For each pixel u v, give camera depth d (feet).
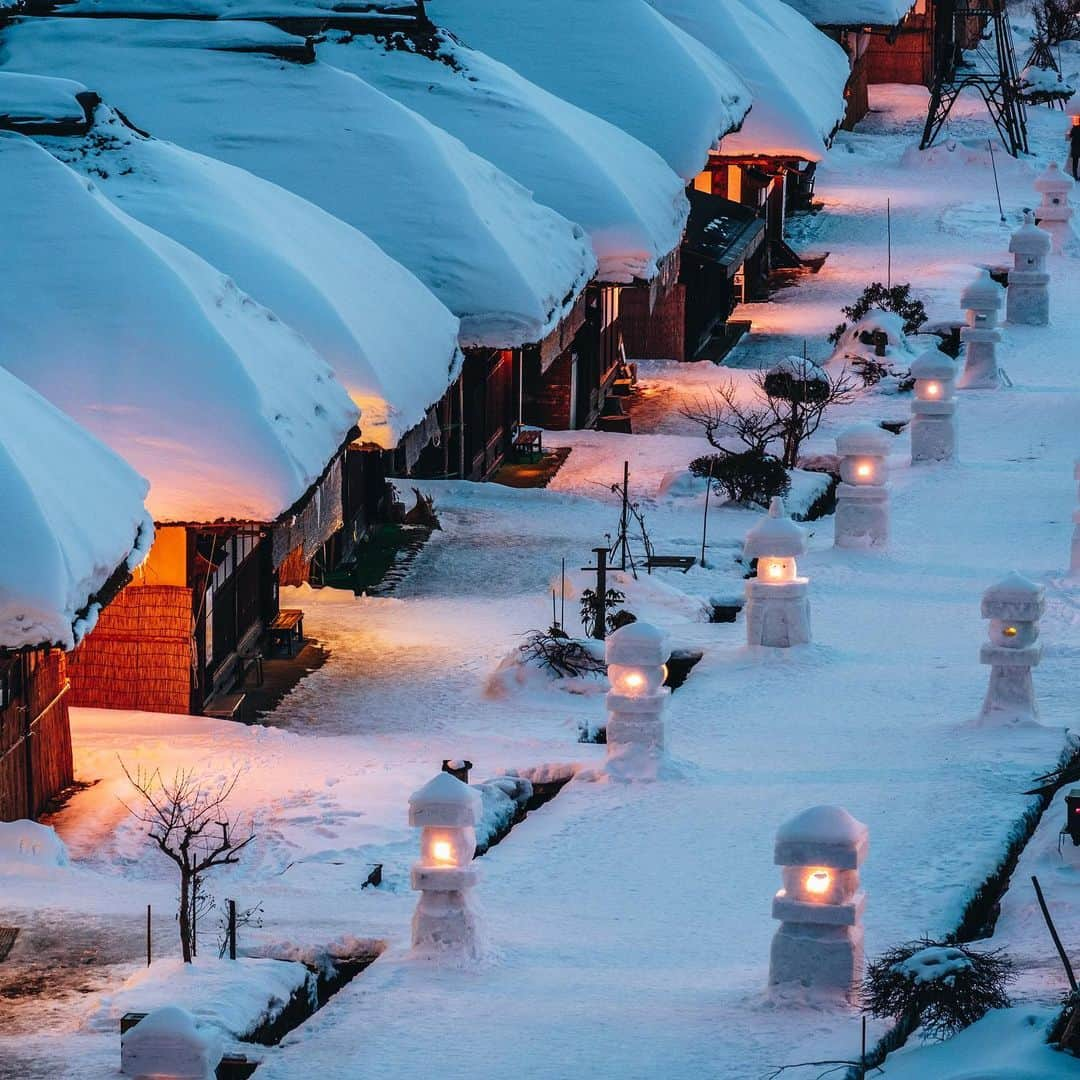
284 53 341.21
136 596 217.56
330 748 206.39
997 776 189.78
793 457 333.62
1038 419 368.68
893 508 308.81
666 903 161.68
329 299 262.06
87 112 270.05
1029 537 292.40
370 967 141.08
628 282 368.27
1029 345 432.25
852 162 611.47
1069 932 145.07
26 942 145.89
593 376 382.42
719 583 270.67
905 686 224.94
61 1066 120.06
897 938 147.02
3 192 230.48
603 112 432.25
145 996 130.82
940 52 640.17
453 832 141.79
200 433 214.90
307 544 240.73
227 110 335.26
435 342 289.33
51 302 221.66
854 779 192.24
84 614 171.73
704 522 289.53
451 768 184.34
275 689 230.89
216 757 200.75
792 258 507.30
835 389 373.61
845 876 130.93
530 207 351.05
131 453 213.25
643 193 386.93
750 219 464.24
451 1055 123.13
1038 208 521.24
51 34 349.41
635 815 183.93
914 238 530.27
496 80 379.35
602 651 228.22
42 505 171.42
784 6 581.94
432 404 276.62
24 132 268.82
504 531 299.79
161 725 213.87
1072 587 263.29
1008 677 206.69
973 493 317.63
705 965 143.84
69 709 218.38
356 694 228.63
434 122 369.50
